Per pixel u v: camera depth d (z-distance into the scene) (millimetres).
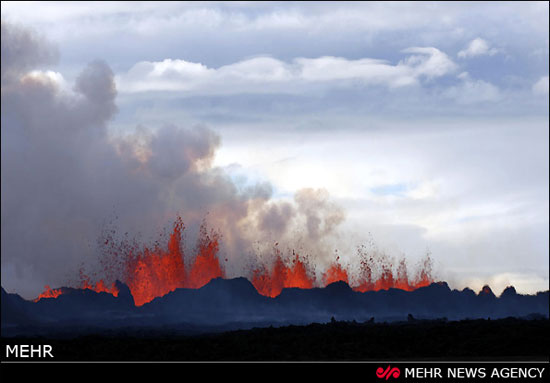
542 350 116688
